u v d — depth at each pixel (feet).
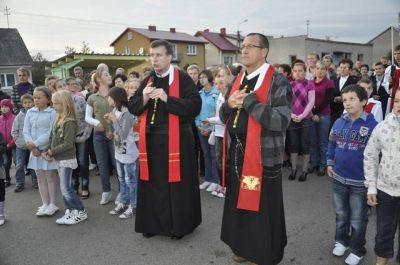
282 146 9.18
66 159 13.25
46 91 15.06
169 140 11.44
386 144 8.55
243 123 9.19
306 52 112.16
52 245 11.97
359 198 9.71
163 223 11.83
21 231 13.17
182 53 132.77
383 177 8.68
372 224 12.62
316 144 18.88
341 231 10.46
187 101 11.31
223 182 9.91
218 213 14.20
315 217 13.37
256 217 9.15
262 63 9.26
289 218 13.33
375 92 19.81
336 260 10.37
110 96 13.65
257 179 8.98
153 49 11.46
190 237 12.16
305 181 17.72
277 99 8.88
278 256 9.39
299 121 17.26
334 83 20.29
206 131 16.35
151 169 11.76
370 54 137.28
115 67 65.57
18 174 18.12
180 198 11.69
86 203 15.93
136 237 12.34
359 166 9.63
